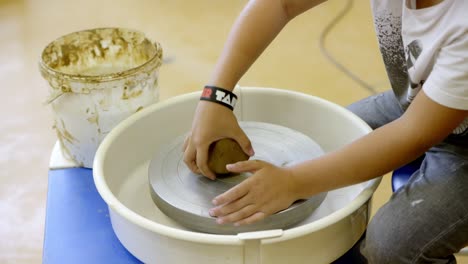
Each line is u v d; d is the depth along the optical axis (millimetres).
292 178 833
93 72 1314
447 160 937
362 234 919
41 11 2926
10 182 1796
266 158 1001
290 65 2336
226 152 931
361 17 2729
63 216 1007
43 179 1803
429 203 850
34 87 2287
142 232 828
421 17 853
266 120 1221
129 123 1074
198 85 2227
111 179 1030
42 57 1180
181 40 2582
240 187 823
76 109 1100
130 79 1092
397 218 850
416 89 931
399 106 1147
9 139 1991
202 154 937
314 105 1152
